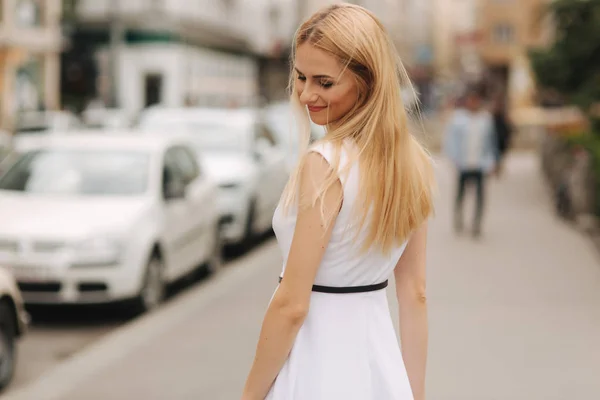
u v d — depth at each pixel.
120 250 8.41
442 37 95.62
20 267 8.27
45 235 8.33
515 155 35.75
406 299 2.69
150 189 9.30
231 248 13.20
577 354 7.02
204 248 10.58
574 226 14.97
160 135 10.64
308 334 2.46
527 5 46.25
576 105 19.05
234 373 6.55
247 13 57.94
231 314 8.57
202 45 48.78
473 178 13.80
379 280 2.52
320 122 2.49
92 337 8.09
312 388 2.43
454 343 7.33
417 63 79.25
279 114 18.52
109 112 32.88
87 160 9.65
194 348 7.28
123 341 7.62
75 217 8.59
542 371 6.55
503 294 9.32
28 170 9.55
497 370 6.57
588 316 8.30
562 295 9.26
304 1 64.25
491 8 58.41
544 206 18.11
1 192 9.29
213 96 50.75
